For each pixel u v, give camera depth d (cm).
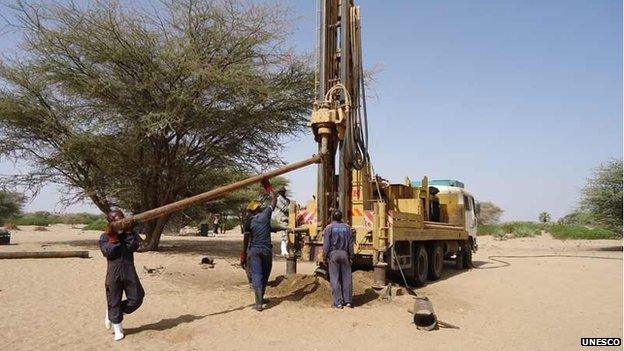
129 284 662
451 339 697
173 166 1912
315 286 952
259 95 1809
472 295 1108
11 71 1761
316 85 1057
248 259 858
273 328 718
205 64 1720
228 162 2017
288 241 1078
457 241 1712
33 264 1358
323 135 983
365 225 1068
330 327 731
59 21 1697
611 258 2228
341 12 1046
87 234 3559
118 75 1777
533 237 4588
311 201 1094
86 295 939
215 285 1088
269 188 881
